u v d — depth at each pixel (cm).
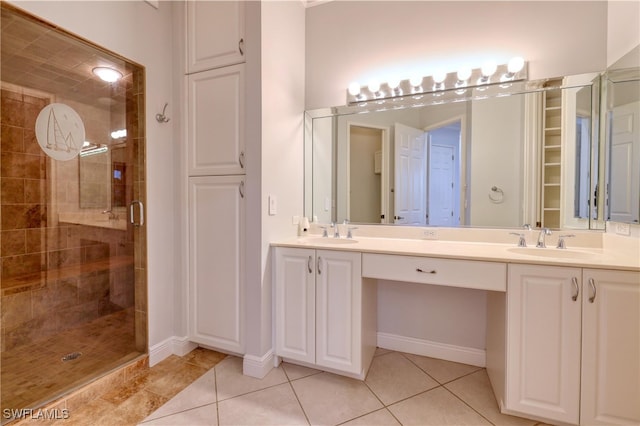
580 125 182
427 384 180
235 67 194
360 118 235
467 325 204
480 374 191
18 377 169
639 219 148
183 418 151
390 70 223
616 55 166
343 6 234
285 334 194
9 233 184
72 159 196
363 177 236
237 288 197
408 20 217
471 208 209
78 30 159
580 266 133
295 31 229
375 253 171
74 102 191
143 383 181
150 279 199
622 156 160
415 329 218
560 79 183
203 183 206
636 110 151
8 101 175
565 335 136
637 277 125
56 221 200
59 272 201
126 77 195
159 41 204
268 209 195
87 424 147
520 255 155
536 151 192
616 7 166
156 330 204
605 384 131
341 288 179
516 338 145
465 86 204
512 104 196
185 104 210
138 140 196
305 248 187
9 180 183
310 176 248
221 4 198
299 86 236
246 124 191
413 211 223
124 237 201
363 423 148
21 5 137
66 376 171
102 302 202
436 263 160
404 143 224
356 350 177
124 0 183
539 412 142
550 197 189
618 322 128
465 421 149
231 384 180
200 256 208
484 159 204
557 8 184
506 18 195
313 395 169
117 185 200
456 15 205
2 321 178
